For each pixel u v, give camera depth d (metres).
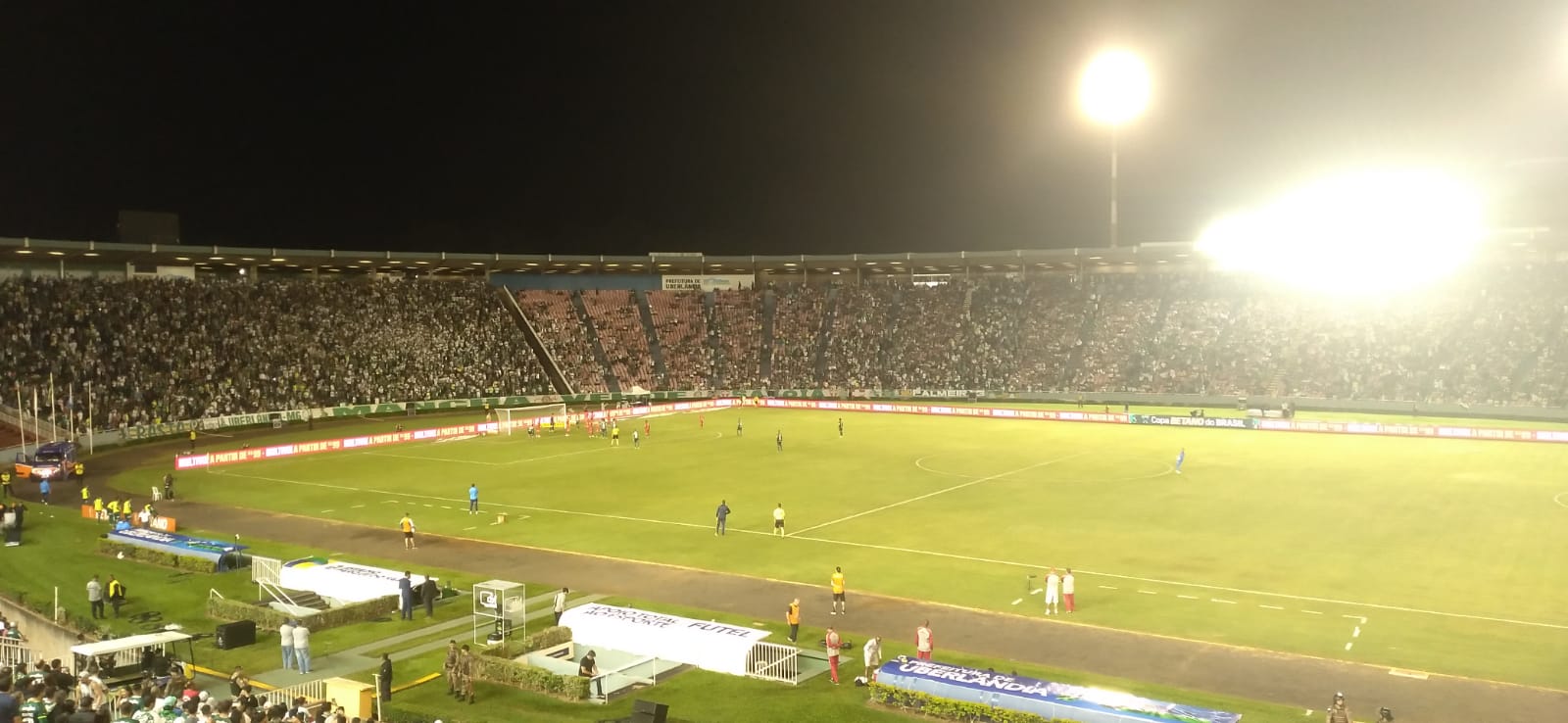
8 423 82.62
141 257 103.75
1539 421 92.81
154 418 92.25
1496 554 44.72
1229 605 38.00
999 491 62.62
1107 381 118.94
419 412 112.69
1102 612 37.47
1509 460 71.69
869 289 143.25
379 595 39.31
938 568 44.19
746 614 37.88
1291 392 108.44
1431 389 102.25
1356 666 31.25
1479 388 100.12
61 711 20.52
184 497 64.25
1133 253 119.12
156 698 24.58
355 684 28.25
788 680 30.88
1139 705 25.89
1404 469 68.56
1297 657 32.16
